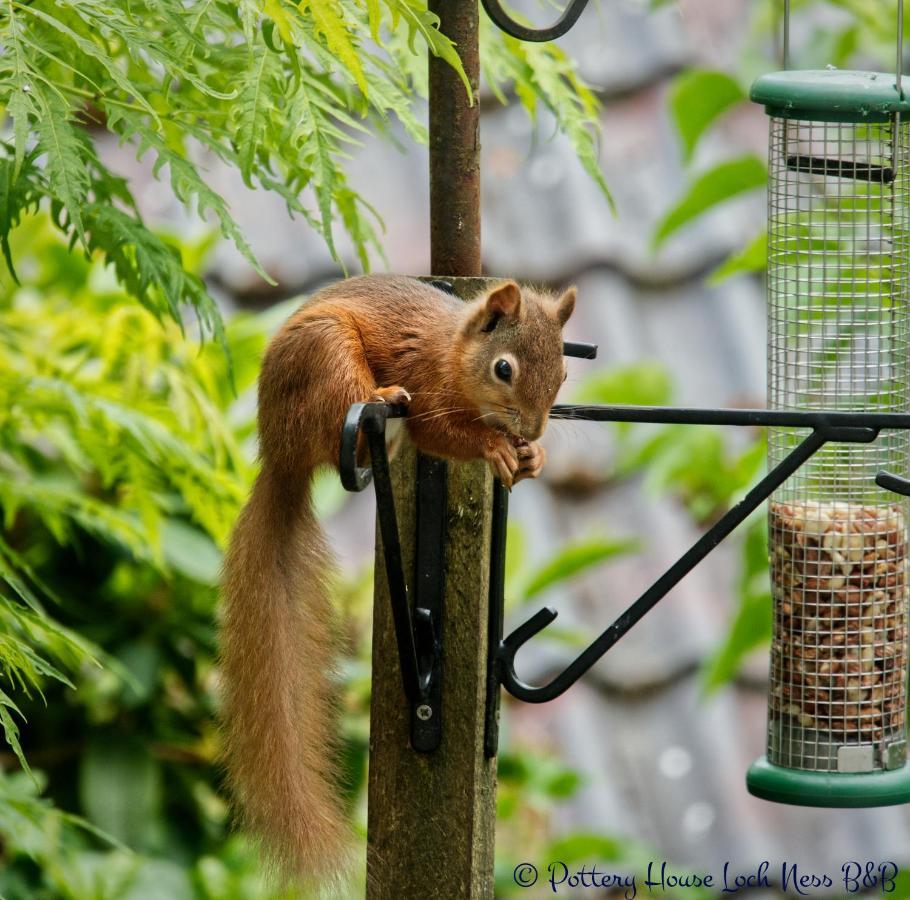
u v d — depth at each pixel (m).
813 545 8.66
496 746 7.67
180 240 12.24
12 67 5.87
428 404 7.45
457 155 7.62
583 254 13.67
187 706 11.02
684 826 11.84
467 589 7.42
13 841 8.23
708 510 12.87
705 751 12.18
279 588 7.48
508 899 11.29
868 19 12.84
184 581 10.84
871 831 12.16
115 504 10.39
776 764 8.68
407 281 7.88
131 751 10.66
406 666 7.12
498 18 7.27
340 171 7.85
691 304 13.77
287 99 6.64
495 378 7.34
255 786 7.20
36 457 10.23
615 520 13.01
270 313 11.76
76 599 10.78
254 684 7.31
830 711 8.59
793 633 8.71
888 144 9.11
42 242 11.34
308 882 7.06
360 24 6.61
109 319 9.30
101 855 10.05
